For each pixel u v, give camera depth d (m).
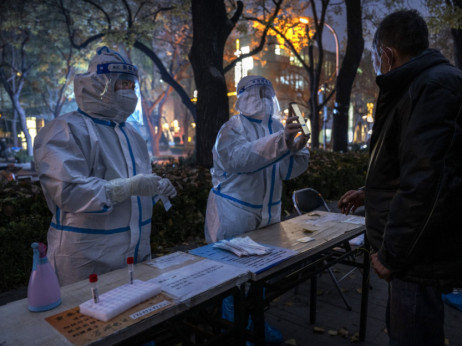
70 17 16.00
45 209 4.00
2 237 3.57
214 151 2.87
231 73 27.33
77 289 1.62
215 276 1.71
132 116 2.32
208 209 2.89
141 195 1.96
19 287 3.70
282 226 2.74
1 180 4.52
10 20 15.73
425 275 1.43
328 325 3.09
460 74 1.38
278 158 2.38
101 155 2.04
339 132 12.31
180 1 12.63
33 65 24.52
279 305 3.46
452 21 9.79
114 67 2.02
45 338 1.21
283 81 32.84
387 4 12.73
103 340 1.21
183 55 19.53
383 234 1.56
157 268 1.85
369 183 1.65
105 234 2.01
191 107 11.43
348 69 11.91
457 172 1.31
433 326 1.54
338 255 2.85
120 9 15.62
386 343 2.80
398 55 1.57
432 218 1.29
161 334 1.73
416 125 1.34
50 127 1.96
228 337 1.78
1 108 31.64
